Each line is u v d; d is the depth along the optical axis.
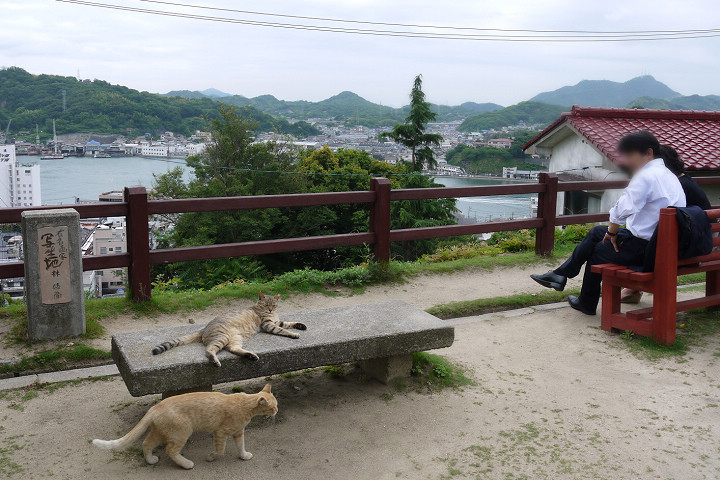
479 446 3.34
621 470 3.11
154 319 5.33
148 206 5.43
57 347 4.48
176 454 2.95
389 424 3.57
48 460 3.03
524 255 8.19
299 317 4.10
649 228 4.99
